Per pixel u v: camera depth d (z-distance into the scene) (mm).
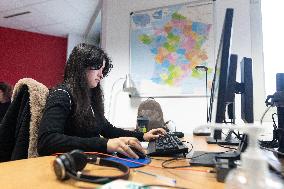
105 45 3119
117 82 2990
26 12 3820
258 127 403
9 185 498
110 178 510
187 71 2686
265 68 2438
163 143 1000
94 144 803
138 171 629
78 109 1074
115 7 3137
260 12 2518
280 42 2428
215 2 2660
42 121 933
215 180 555
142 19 2951
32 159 746
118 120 2930
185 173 620
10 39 4508
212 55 2604
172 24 2805
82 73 1167
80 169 584
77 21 4168
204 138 1563
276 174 510
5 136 1063
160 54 2820
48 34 4805
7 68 4461
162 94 2764
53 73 4777
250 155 380
